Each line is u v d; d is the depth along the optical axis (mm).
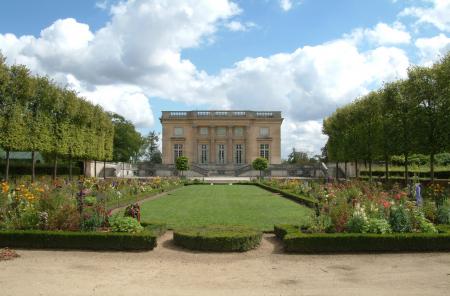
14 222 13477
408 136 33031
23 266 10406
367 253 12109
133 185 31859
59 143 37781
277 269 10352
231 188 44125
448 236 12367
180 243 12891
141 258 11414
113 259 11273
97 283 9008
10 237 12531
